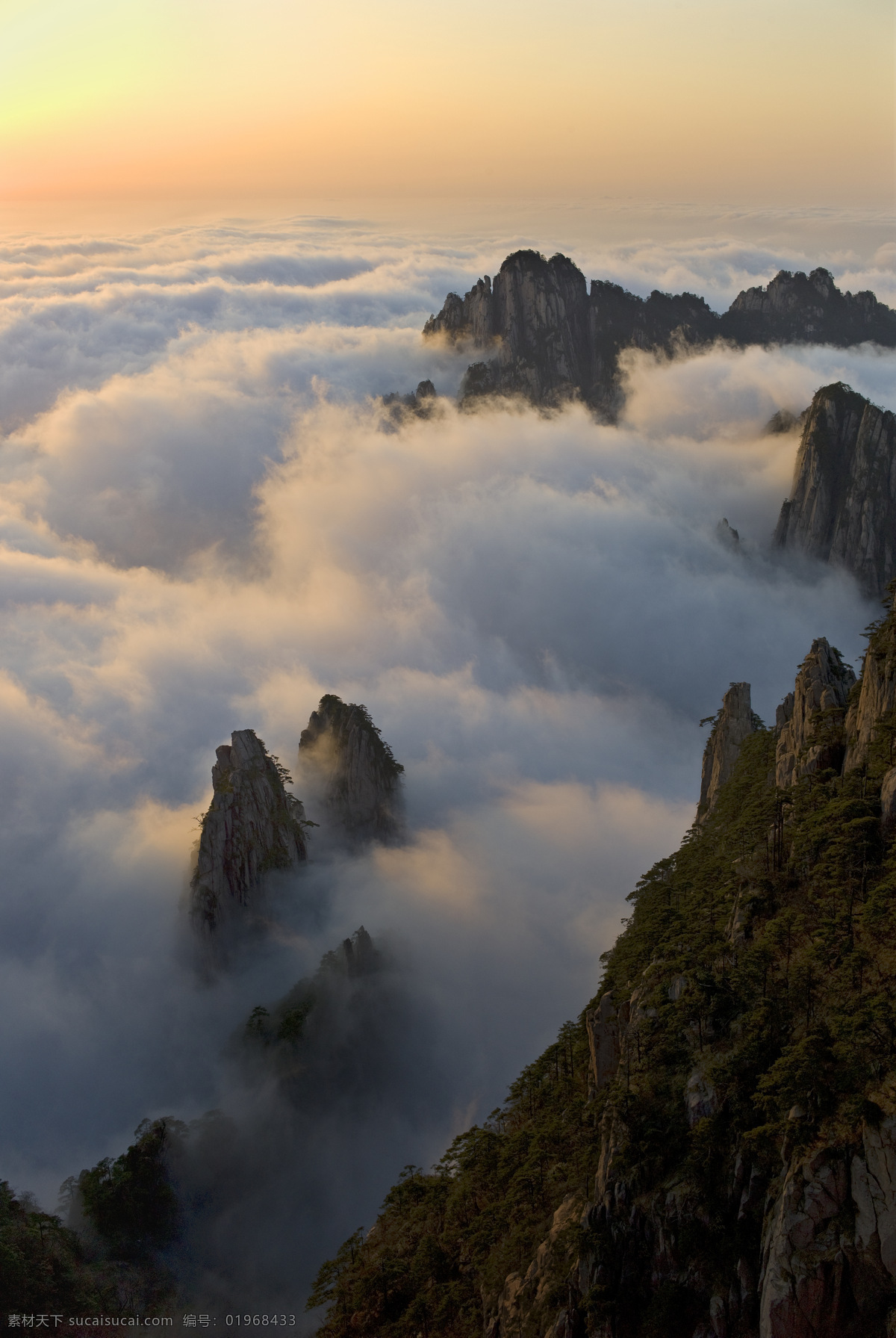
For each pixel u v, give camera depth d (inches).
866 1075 1628.9
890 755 2367.1
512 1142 2760.8
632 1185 1862.7
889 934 1967.3
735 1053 1898.4
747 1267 1638.8
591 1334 1768.0
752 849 2701.8
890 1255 1462.8
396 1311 2518.5
